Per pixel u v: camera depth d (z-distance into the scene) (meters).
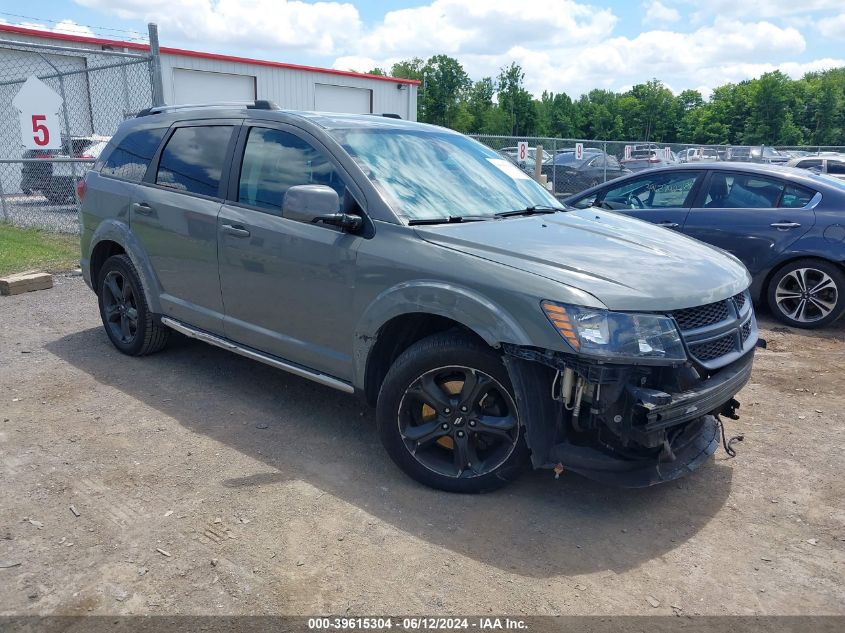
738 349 3.46
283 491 3.47
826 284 6.68
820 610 2.73
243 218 4.18
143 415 4.32
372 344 3.58
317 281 3.79
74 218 12.61
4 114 17.78
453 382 3.41
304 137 4.07
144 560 2.88
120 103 20.41
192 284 4.61
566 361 3.00
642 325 2.99
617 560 3.02
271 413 4.42
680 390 3.07
